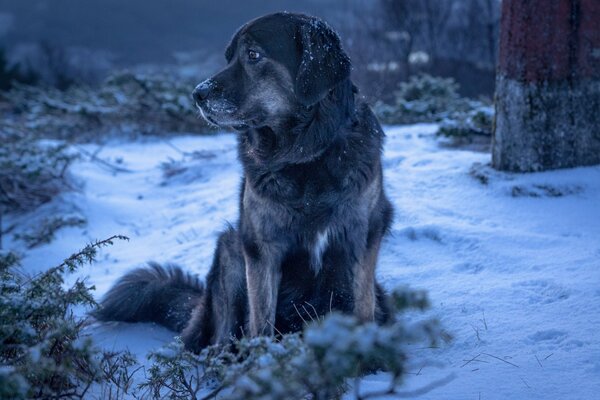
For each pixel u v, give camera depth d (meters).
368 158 3.76
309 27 3.71
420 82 12.48
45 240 7.45
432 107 11.45
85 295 3.22
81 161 10.44
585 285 4.16
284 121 3.72
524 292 4.22
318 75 3.64
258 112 3.75
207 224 7.10
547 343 3.54
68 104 13.88
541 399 2.97
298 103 3.70
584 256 4.70
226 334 4.16
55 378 3.34
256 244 3.83
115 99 13.59
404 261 5.18
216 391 2.55
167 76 15.04
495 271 4.75
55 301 3.03
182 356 2.92
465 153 7.59
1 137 10.85
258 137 3.83
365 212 3.78
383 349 2.01
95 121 13.18
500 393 3.05
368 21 17.62
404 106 11.47
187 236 6.95
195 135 12.61
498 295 4.25
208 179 9.05
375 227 3.87
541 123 6.13
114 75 15.17
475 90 17.55
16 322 2.89
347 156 3.70
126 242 7.22
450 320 4.02
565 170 6.15
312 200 3.70
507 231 5.37
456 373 3.32
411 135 9.29
